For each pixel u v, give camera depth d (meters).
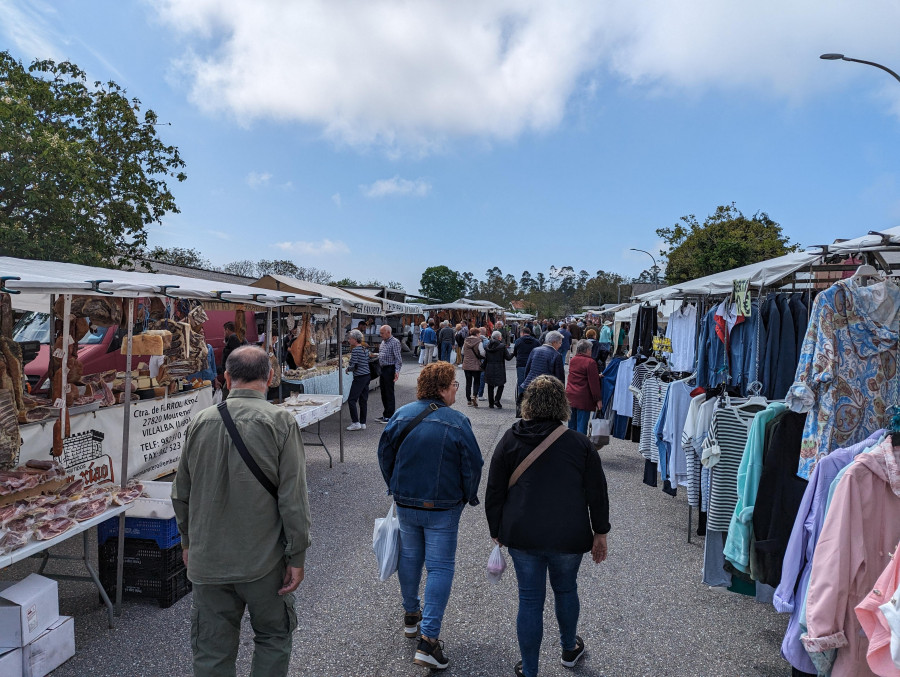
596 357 11.22
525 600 2.76
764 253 27.17
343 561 4.36
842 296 2.78
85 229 13.07
